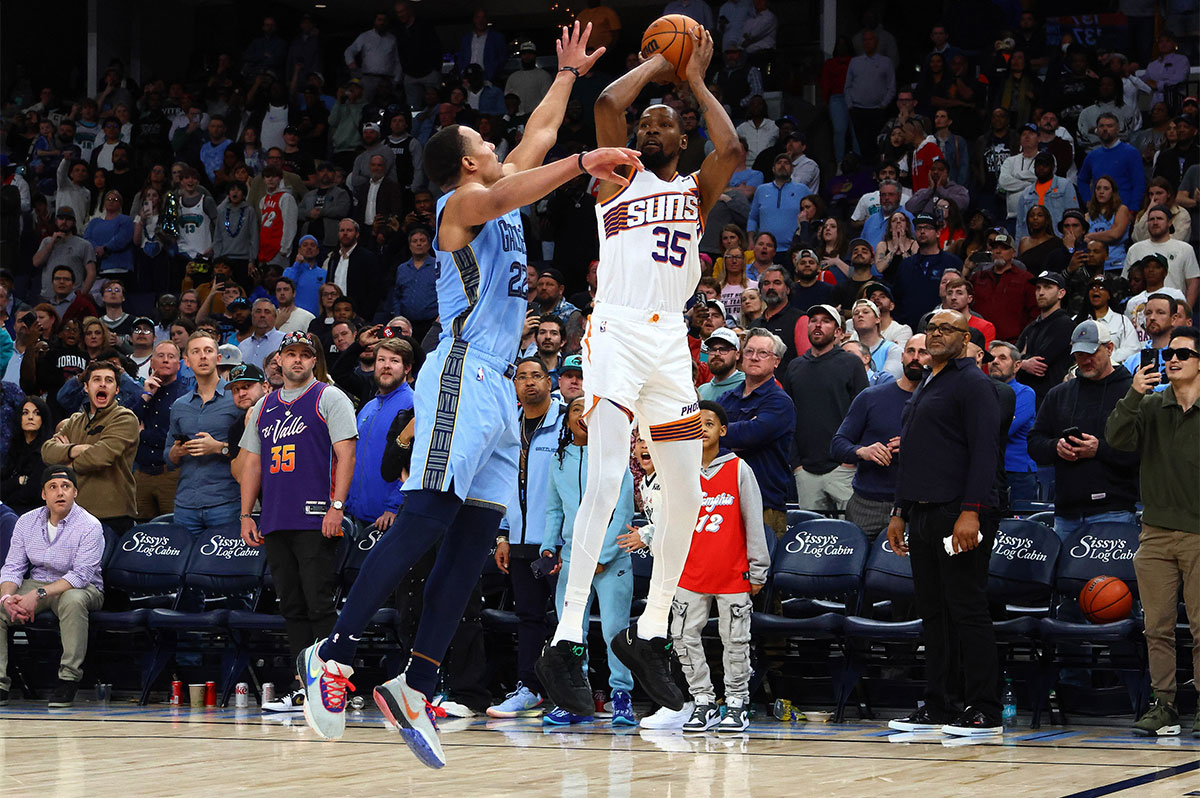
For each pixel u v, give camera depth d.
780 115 16.48
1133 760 5.66
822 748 6.20
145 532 9.03
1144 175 13.45
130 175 17.48
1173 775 5.13
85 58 20.88
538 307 11.12
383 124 16.52
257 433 8.20
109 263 15.82
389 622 8.12
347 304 12.18
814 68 17.95
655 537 4.66
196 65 21.25
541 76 17.44
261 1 21.95
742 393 8.45
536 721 7.51
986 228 12.81
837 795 4.63
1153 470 6.83
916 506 6.93
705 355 9.70
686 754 5.97
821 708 8.06
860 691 7.98
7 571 8.79
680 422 4.50
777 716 7.63
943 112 14.49
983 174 14.55
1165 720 6.71
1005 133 14.51
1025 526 7.60
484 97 17.95
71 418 9.67
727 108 16.42
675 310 4.51
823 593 7.82
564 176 4.22
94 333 11.75
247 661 8.49
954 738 6.59
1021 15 16.94
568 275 13.84
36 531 8.82
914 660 7.52
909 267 11.67
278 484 7.91
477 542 4.61
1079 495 7.71
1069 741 6.43
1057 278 9.87
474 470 4.47
